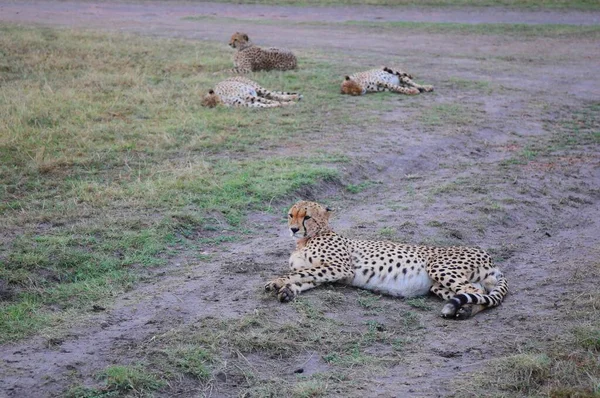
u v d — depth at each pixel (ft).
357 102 46.57
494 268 21.99
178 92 47.03
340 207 29.84
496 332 19.27
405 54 65.98
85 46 59.77
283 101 46.19
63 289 21.45
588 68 61.21
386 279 21.76
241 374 17.25
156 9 94.07
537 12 91.76
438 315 20.48
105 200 28.37
